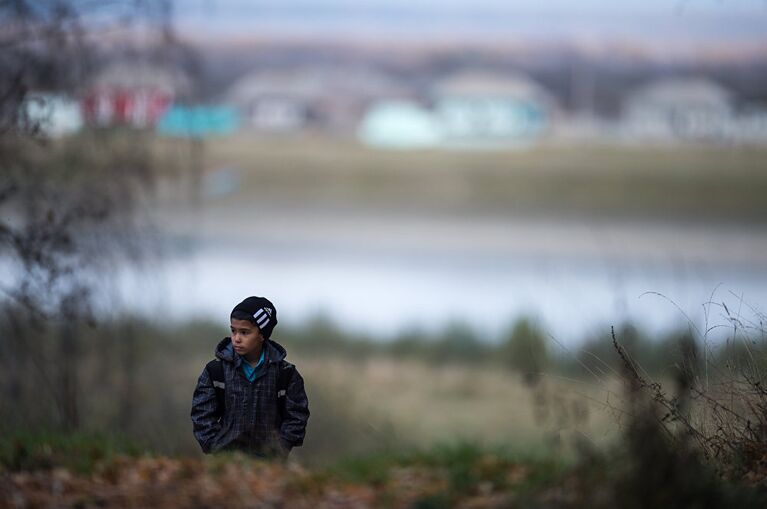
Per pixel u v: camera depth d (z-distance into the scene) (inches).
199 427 620.4
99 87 1331.2
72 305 1160.8
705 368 692.7
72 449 635.5
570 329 1940.2
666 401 629.9
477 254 5364.2
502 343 2608.3
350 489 577.9
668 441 555.8
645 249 5625.0
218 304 3083.2
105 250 1343.5
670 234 6131.9
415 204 6988.2
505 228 6309.1
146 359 1517.0
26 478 564.1
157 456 631.2
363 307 3681.1
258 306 620.1
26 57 1239.5
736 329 724.0
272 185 7258.9
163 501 535.2
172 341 1668.3
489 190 7381.9
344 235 5861.2
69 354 1242.0
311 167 7755.9
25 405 1179.3
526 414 1926.7
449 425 1793.8
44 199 1219.9
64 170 1263.5
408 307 3671.3
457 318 3058.6
